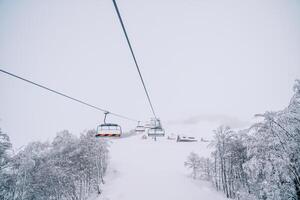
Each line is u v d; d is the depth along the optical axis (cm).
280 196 1155
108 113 988
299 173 1092
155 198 2561
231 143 2686
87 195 2978
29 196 2220
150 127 1538
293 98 1211
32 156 2341
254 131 1433
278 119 1240
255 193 1491
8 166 2033
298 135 1146
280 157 1168
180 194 2681
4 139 1928
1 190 2003
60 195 2702
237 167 2570
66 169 2636
